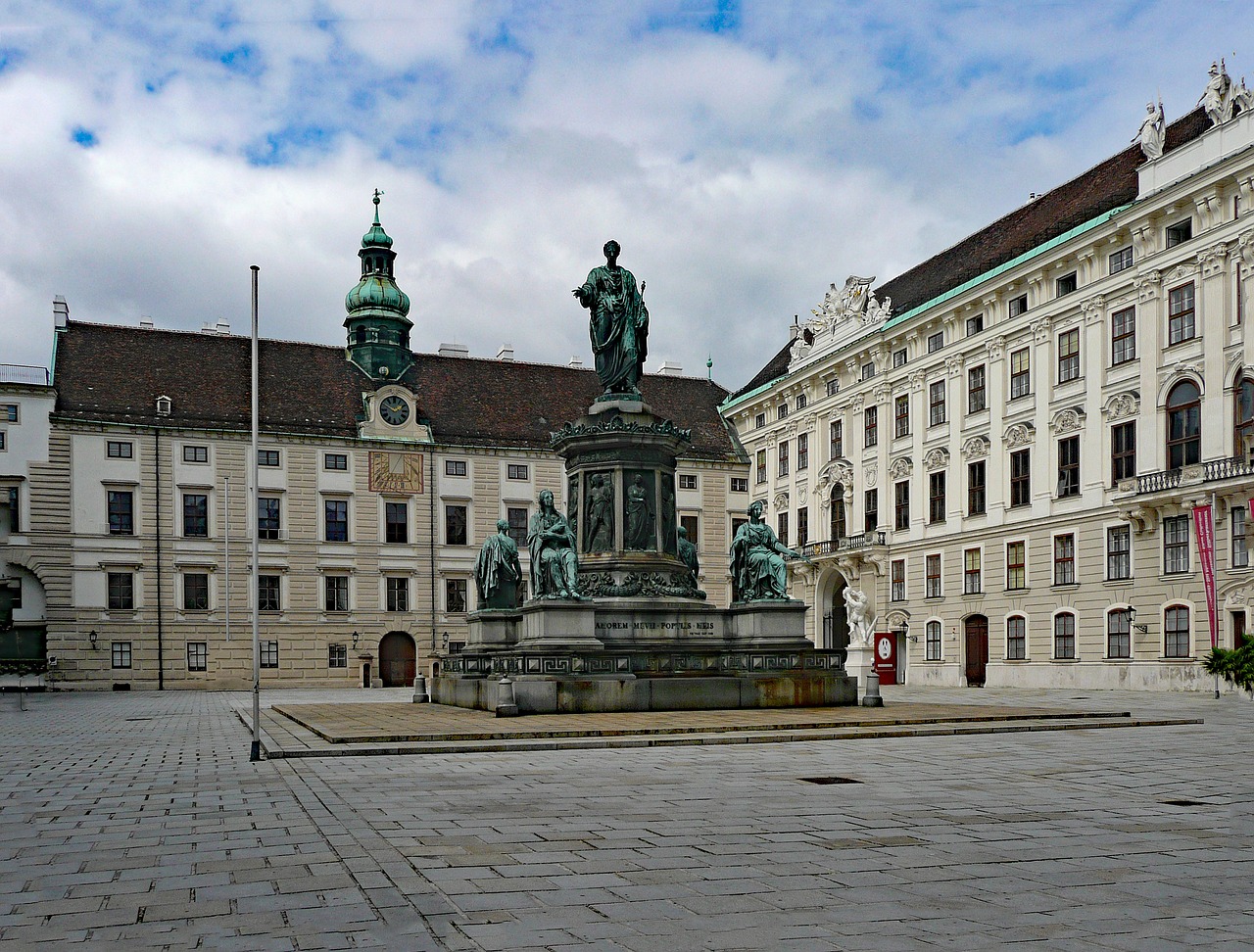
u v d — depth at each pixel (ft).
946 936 26.02
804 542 241.76
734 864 33.60
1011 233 199.31
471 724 77.51
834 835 38.17
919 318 201.98
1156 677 149.89
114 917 27.91
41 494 215.92
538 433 257.75
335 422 241.14
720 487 268.41
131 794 50.21
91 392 225.56
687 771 56.13
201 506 228.02
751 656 92.02
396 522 241.76
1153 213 152.97
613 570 96.02
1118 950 25.02
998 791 48.65
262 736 80.84
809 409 240.32
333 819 42.01
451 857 34.63
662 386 287.48
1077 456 167.94
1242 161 139.33
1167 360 152.05
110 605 219.82
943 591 196.13
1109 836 38.14
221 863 34.19
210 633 225.35
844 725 76.02
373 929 26.55
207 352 242.78
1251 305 138.82
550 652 87.04
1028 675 175.42
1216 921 27.43
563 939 25.75
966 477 191.93
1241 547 138.82
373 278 258.37
